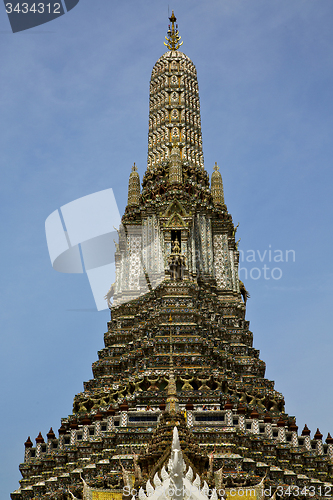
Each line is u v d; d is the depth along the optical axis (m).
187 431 41.50
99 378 62.53
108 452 49.12
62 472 52.47
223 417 49.66
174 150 74.31
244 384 60.50
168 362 57.19
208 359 58.03
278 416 58.75
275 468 49.88
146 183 76.56
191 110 80.38
